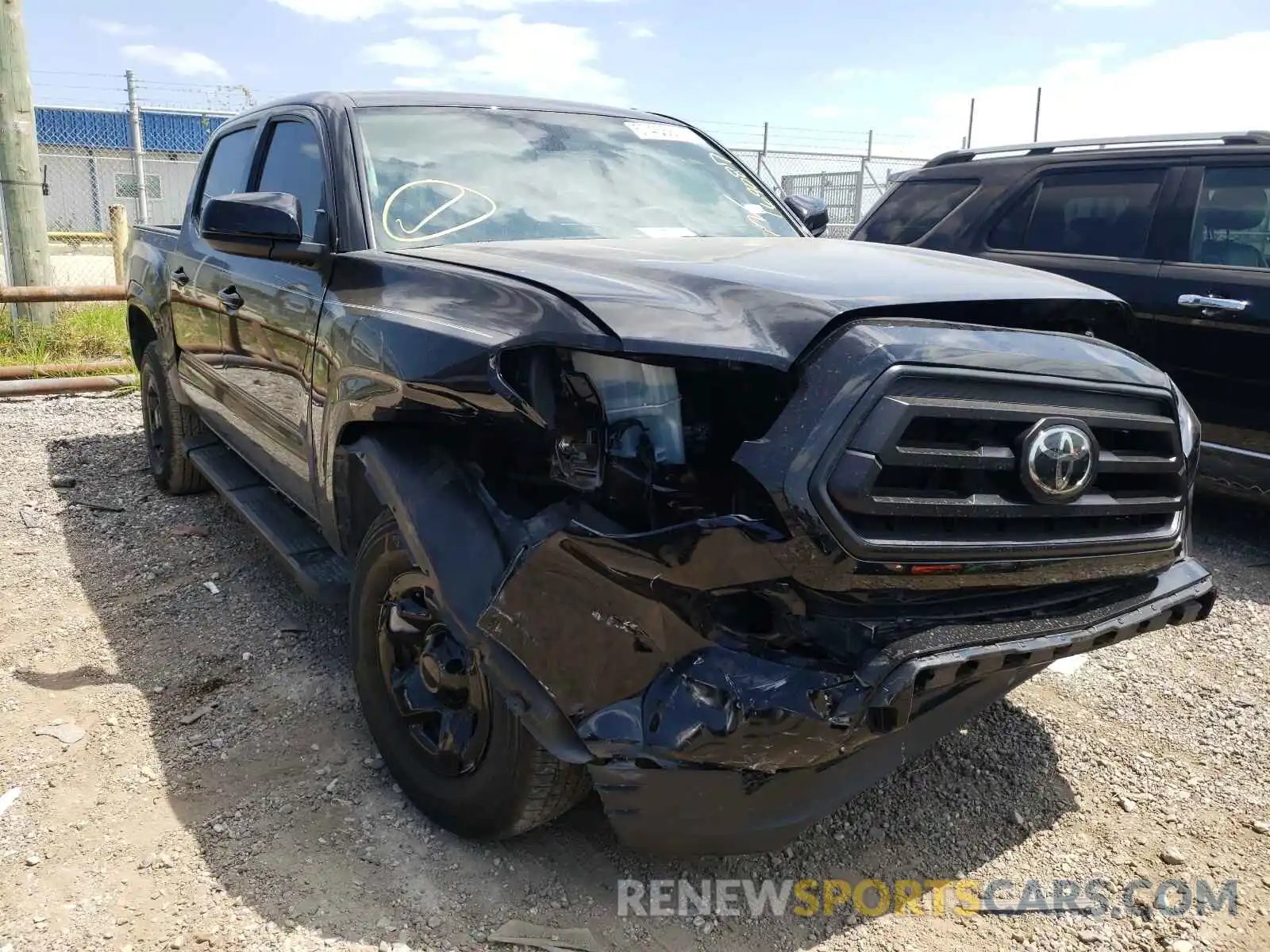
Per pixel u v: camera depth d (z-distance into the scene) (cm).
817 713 193
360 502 289
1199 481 499
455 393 220
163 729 312
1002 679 246
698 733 195
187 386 485
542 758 225
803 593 201
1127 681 357
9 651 365
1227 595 436
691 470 204
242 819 267
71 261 1888
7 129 903
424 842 258
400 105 350
